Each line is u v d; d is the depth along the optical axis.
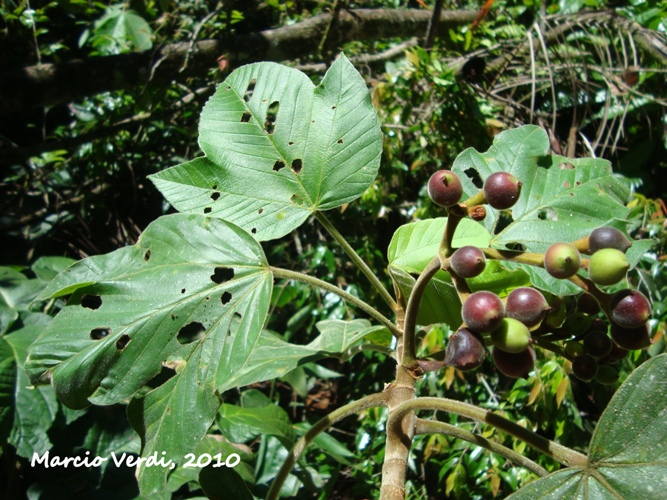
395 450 0.39
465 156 0.48
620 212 0.44
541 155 0.47
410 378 0.41
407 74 1.04
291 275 0.42
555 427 0.85
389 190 1.09
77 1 1.28
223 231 0.42
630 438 0.32
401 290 0.44
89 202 1.32
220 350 0.39
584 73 1.08
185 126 1.32
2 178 1.33
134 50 1.26
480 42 1.16
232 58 1.17
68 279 0.41
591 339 0.35
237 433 0.78
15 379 0.78
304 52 1.22
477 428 0.90
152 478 0.37
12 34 1.23
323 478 0.96
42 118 1.42
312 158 0.44
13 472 0.85
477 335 0.30
